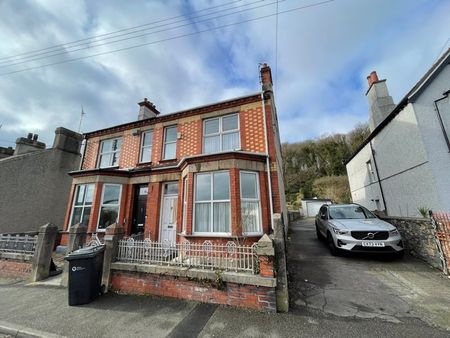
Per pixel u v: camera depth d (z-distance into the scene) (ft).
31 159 42.45
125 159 40.68
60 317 14.21
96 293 17.01
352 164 58.13
